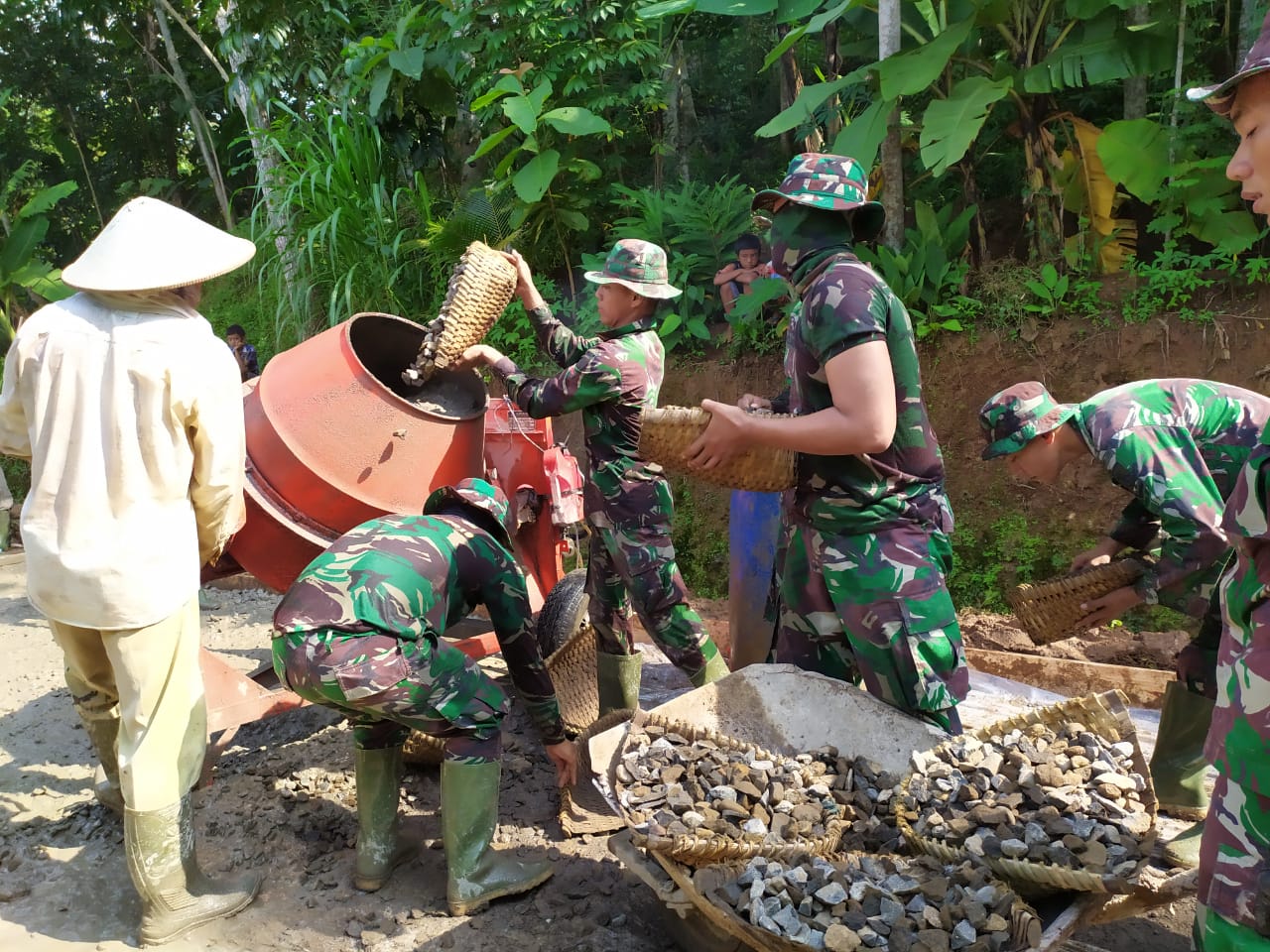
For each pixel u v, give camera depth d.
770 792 2.43
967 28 5.41
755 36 10.39
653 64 7.81
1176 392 2.70
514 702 4.14
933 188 7.61
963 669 2.70
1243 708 1.64
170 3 14.16
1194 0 5.33
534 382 3.42
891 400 2.35
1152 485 2.56
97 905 2.87
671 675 4.42
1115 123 5.49
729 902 2.09
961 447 5.89
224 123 14.62
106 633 2.59
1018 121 6.16
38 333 2.58
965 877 2.08
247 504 3.28
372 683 2.53
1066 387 5.67
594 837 3.13
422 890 2.87
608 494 3.53
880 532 2.62
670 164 9.05
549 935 2.64
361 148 8.53
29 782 3.67
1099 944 2.59
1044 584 2.99
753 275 6.62
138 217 2.65
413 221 8.82
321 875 2.96
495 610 2.93
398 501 3.35
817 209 2.57
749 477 2.57
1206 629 2.92
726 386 6.73
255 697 3.37
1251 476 1.62
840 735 2.66
